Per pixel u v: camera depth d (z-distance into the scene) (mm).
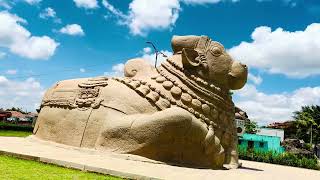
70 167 6824
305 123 44156
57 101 9977
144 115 8695
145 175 6246
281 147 28188
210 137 8766
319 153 43656
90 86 9672
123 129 8555
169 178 6207
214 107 9266
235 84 9773
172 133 8336
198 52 9422
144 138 8367
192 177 6668
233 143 9828
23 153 7535
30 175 5785
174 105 8961
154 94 8977
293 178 8586
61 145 9266
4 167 6270
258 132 36344
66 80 10492
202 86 9281
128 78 9773
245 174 8391
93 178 6004
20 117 47406
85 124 9172
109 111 9031
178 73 9336
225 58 9641
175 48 9742
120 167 6938
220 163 9125
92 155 8320
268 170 10484
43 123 10188
